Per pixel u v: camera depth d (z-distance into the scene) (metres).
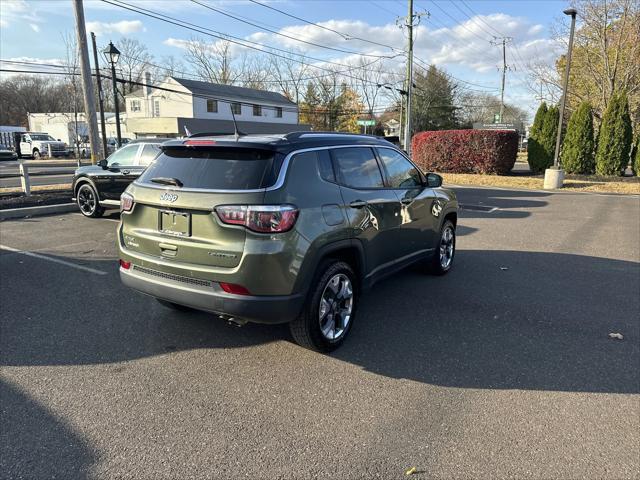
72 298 5.27
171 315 4.84
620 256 7.89
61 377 3.59
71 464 2.64
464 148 23.61
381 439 2.93
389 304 5.35
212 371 3.74
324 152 4.10
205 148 3.83
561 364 3.96
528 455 2.80
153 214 3.85
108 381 3.55
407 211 5.17
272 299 3.48
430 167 24.77
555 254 7.98
